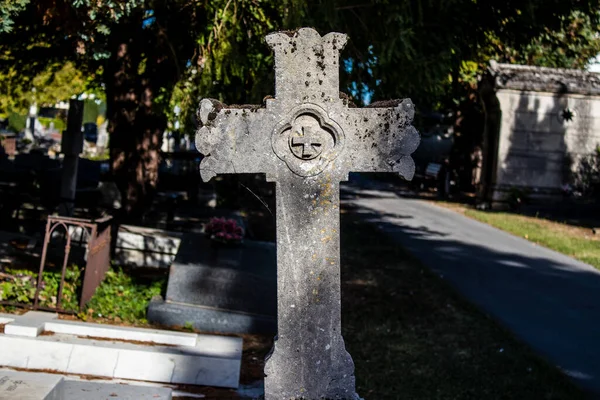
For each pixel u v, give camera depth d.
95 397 4.91
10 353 6.34
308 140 4.66
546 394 6.82
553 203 23.98
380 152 4.76
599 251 15.67
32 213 14.70
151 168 11.60
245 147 4.70
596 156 25.59
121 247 11.55
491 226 20.22
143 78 11.27
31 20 9.64
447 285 11.61
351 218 21.03
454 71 12.63
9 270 8.63
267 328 8.42
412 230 18.75
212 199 18.14
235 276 8.51
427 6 10.66
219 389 6.41
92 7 7.29
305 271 4.72
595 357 8.05
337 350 4.75
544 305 10.55
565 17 12.87
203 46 10.04
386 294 10.95
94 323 7.31
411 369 7.50
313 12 9.57
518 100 25.33
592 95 25.41
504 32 12.74
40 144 41.38
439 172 32.06
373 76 10.19
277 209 4.72
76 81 20.77
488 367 7.59
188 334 7.06
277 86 4.68
